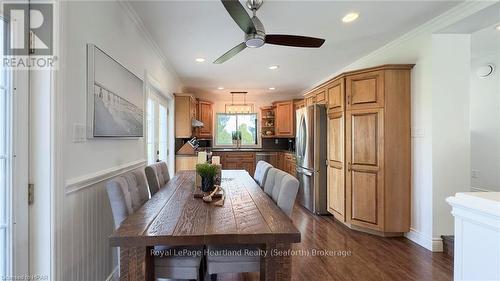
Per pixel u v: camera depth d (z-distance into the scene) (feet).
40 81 4.43
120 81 7.23
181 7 7.89
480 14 7.84
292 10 8.13
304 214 13.75
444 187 9.18
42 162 4.43
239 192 7.16
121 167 7.55
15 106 4.18
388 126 10.16
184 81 18.35
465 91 9.23
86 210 5.67
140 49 9.40
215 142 24.56
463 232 3.79
